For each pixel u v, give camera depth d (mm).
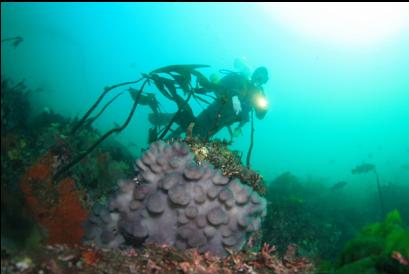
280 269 3256
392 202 12180
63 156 3965
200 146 4316
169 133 6699
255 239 4109
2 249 2258
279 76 74688
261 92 6871
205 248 3219
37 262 2361
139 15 69625
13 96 5031
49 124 5559
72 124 5930
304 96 75062
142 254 2949
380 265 2789
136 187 3312
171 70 6004
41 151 3879
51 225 2900
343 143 75875
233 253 3268
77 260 2582
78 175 4047
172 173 3279
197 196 3197
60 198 3098
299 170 39312
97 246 3035
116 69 75875
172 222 3193
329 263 3338
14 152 3191
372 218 10672
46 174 3188
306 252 6211
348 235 8203
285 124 79438
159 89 5742
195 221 3189
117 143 6824
